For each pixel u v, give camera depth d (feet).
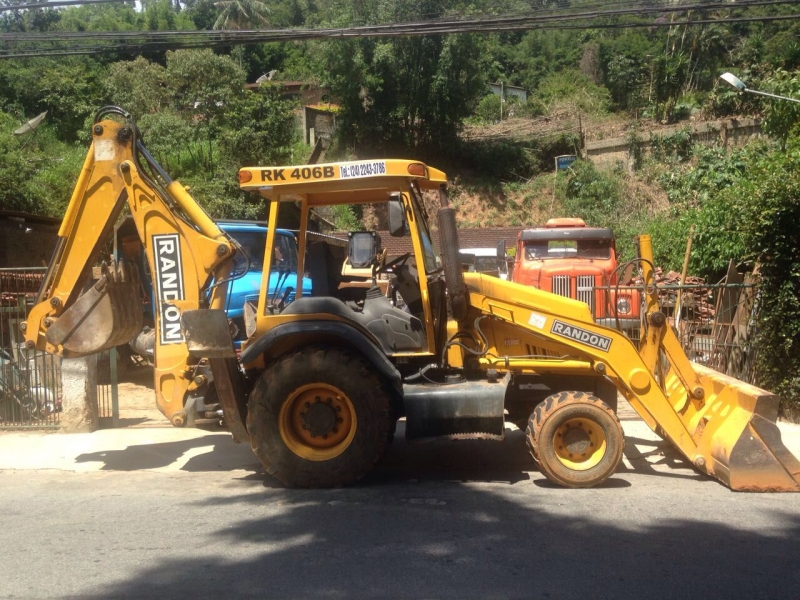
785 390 28.91
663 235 64.39
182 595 13.65
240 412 21.65
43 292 22.80
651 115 123.44
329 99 121.29
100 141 22.15
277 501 19.58
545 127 129.70
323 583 14.06
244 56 168.25
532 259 42.09
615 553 15.51
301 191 21.75
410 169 21.13
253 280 34.32
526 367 22.15
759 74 109.50
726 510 18.39
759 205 29.22
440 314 22.38
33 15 147.95
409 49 112.57
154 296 21.86
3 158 69.82
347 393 20.49
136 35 36.68
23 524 18.04
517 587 13.80
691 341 32.24
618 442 20.47
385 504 19.11
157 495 20.51
